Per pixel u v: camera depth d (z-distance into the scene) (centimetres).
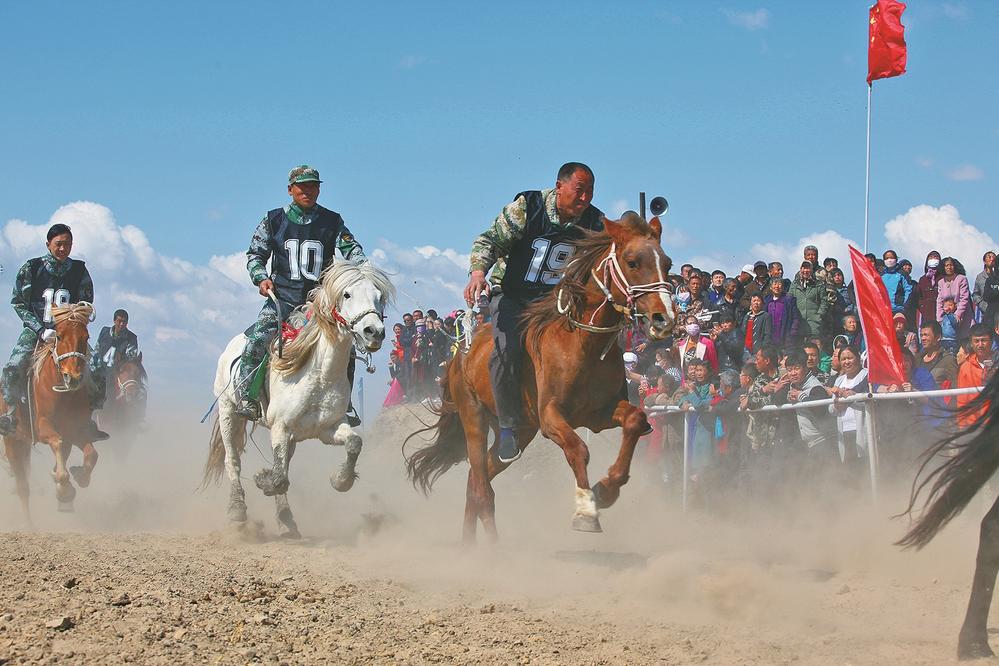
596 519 606
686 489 1037
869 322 841
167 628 492
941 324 1151
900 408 838
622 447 641
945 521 475
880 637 482
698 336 1183
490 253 713
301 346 811
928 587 597
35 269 978
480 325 785
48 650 448
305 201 866
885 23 1028
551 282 720
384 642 478
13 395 955
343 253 880
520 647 466
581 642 475
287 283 868
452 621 518
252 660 445
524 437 741
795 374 962
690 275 1308
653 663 440
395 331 2030
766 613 530
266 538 849
